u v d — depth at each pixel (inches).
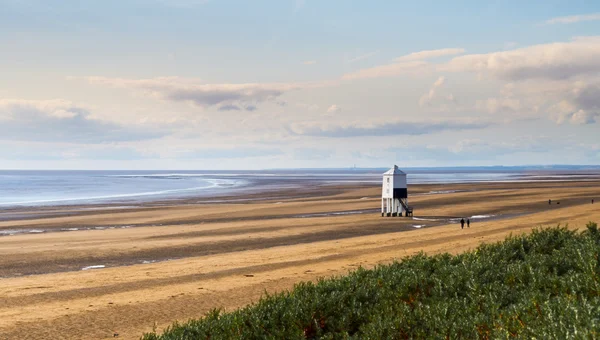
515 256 589.6
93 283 1207.6
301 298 474.9
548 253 590.2
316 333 432.1
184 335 468.8
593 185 6446.9
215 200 4276.6
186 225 2529.5
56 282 1234.0
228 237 2089.1
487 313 384.2
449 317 392.8
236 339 427.5
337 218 2783.0
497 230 1968.5
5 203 4067.4
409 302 456.4
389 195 2896.2
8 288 1168.2
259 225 2487.7
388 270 563.2
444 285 473.4
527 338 317.7
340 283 520.1
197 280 1206.3
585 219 2247.8
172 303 974.4
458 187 6067.9
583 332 286.7
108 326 836.0
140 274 1317.7
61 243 1959.9
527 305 370.6
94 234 2219.5
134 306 960.9
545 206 3351.4
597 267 437.7
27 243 1964.8
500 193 4692.4
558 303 354.3
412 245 1653.5
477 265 509.4
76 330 818.8
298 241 1969.7
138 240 2027.6
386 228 2343.8
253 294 1026.7
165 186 7495.1
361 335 402.6
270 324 443.2
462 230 2052.2
